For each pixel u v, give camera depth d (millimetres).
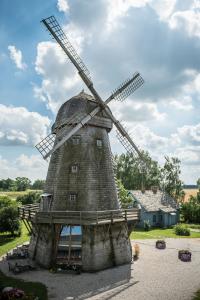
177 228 42625
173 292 19281
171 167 71938
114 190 27203
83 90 29562
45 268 24125
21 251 27906
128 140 29312
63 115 27375
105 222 23500
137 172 76188
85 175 25500
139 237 39500
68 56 27891
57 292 19219
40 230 26078
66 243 30656
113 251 25188
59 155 27031
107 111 28125
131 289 19812
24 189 156000
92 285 20516
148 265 25609
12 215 37344
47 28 27859
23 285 20172
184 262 26766
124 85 29750
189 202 57438
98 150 26844
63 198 25531
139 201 50281
